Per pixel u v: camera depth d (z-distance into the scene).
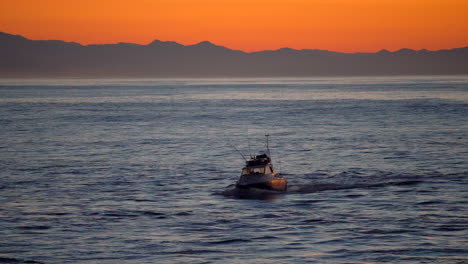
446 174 100.00
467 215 74.00
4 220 73.69
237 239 66.19
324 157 121.00
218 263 59.41
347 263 59.06
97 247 64.00
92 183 96.06
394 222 71.44
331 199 83.38
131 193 88.56
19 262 60.09
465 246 63.03
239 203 81.62
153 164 114.56
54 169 109.06
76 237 67.31
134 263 59.59
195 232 68.81
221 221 73.00
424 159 115.94
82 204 81.62
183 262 59.78
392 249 62.47
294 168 109.25
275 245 64.19
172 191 89.94
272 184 87.44
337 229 69.19
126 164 114.62
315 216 74.50
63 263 59.81
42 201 83.38
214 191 89.69
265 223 71.88
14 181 97.62
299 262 59.44
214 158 122.12
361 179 96.75
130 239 66.44
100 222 72.81
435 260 59.53
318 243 64.62
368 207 78.50
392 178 97.12
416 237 66.00
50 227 70.88
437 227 69.31
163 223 72.38
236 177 101.19
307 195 86.12
